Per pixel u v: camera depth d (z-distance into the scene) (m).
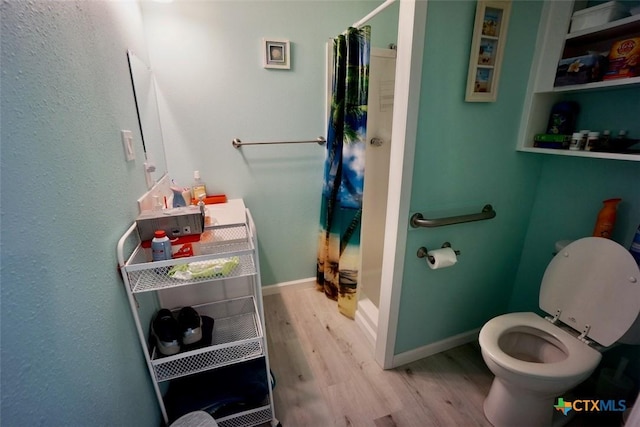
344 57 1.66
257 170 1.89
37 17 0.57
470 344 1.69
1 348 0.45
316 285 2.28
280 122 1.85
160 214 1.06
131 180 1.06
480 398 1.35
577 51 1.21
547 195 1.48
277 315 1.96
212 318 1.30
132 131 1.12
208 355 1.11
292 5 1.68
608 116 1.20
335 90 1.73
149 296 1.17
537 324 1.27
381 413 1.28
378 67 1.83
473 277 1.56
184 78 1.61
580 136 1.16
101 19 0.90
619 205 1.20
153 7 1.48
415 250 1.35
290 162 1.95
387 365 1.51
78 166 0.70
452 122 1.21
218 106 1.71
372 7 1.82
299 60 1.77
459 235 1.42
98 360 0.73
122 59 1.08
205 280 0.98
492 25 1.13
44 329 0.55
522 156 1.41
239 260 1.06
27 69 0.54
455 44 1.11
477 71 1.17
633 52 0.99
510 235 1.56
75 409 0.63
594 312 1.15
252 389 1.24
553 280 1.31
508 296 1.73
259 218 2.00
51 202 0.59
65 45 0.68
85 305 0.69
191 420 1.07
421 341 1.57
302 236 2.15
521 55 1.24
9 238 0.48
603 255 1.14
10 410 0.47
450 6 1.06
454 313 1.59
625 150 1.04
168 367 1.06
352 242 1.81
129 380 0.89
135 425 0.92
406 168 1.18
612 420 1.23
